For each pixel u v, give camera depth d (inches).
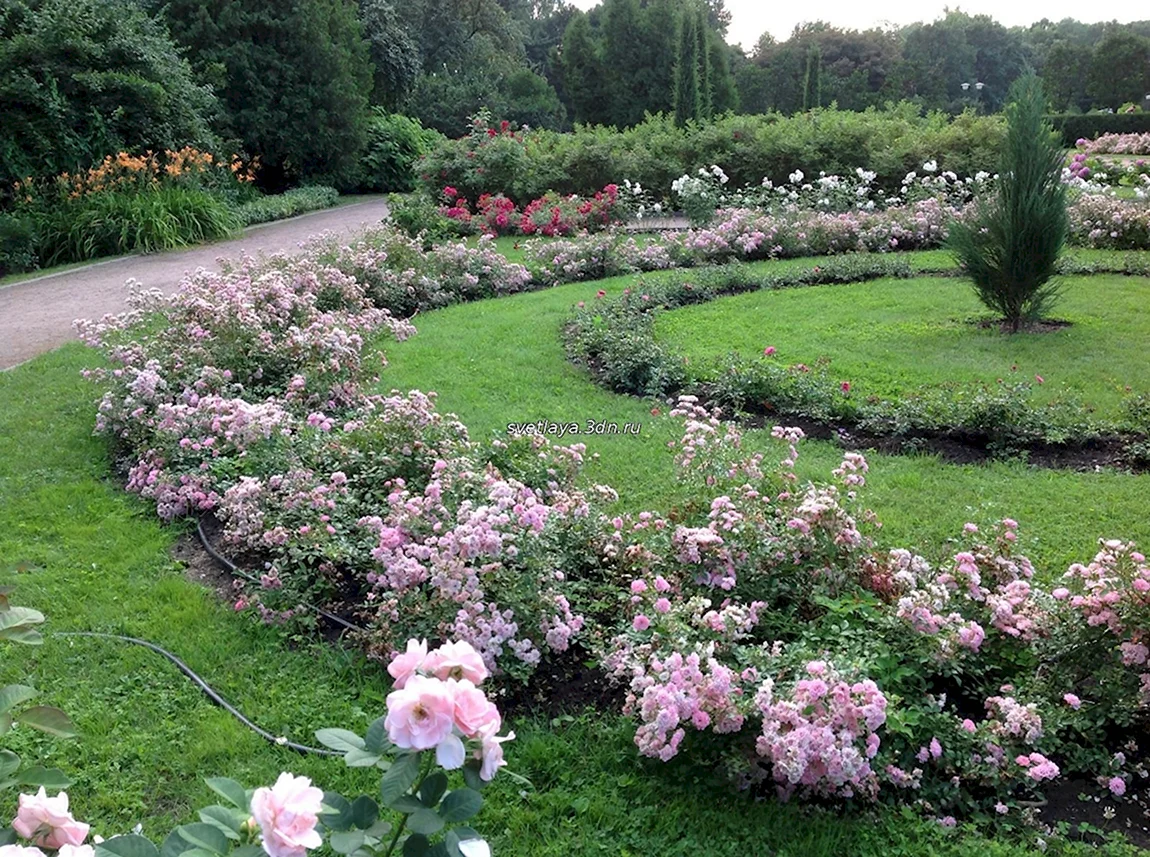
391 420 178.4
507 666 122.9
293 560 146.9
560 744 113.0
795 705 99.5
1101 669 119.0
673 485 191.3
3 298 400.2
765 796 106.2
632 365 260.8
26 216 478.6
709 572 132.0
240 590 150.9
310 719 118.8
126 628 139.7
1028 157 302.7
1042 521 179.2
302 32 823.7
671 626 114.7
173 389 217.2
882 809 103.2
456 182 632.4
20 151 509.4
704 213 517.7
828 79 1878.7
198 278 281.7
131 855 59.6
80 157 539.2
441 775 63.4
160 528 175.2
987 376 265.7
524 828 100.5
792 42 2068.2
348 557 144.3
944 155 634.2
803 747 96.0
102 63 569.9
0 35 533.6
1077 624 119.5
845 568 133.3
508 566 133.4
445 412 235.3
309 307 270.1
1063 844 99.6
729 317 340.5
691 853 97.1
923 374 268.8
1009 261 308.2
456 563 124.6
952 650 116.4
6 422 234.2
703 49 915.4
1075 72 1946.4
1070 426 221.8
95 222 495.8
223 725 116.5
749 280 401.1
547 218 542.9
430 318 345.1
